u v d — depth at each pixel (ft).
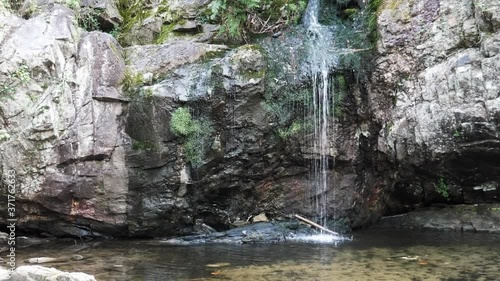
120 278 21.36
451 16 28.35
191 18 34.63
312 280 20.95
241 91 28.84
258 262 24.03
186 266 23.35
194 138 28.78
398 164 30.40
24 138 28.12
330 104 30.53
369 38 30.63
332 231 30.83
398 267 22.90
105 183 28.60
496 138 27.17
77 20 32.60
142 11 36.11
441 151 28.35
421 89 28.68
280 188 31.45
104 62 29.48
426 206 33.60
